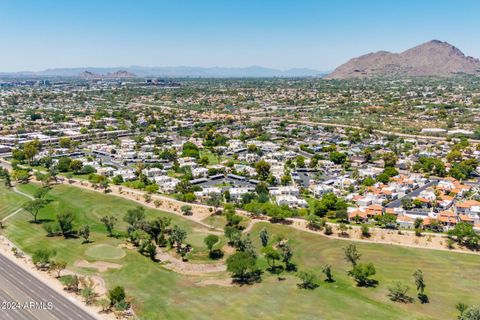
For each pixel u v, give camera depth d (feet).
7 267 551.59
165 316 440.45
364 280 540.93
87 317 433.89
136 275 540.93
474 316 417.28
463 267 572.10
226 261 565.53
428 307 477.36
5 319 428.56
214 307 463.01
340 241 654.12
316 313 448.24
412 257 600.39
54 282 511.81
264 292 503.20
